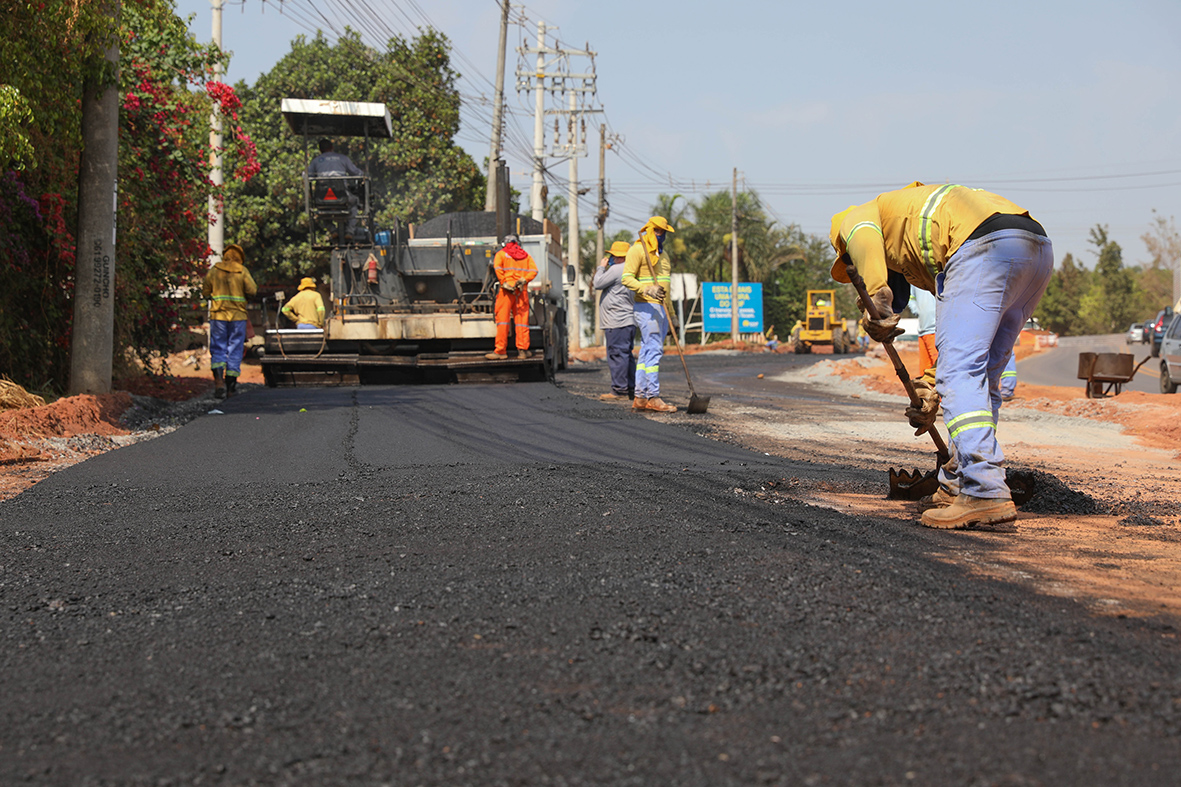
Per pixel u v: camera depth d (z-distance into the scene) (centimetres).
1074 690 217
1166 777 176
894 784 175
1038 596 301
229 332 1291
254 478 619
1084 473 667
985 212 424
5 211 1017
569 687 227
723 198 5694
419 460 699
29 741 204
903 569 335
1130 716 203
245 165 1559
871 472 634
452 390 1341
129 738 204
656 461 686
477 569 349
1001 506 416
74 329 1049
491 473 619
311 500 527
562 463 671
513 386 1411
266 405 1159
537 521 441
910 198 447
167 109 1388
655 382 1065
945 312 431
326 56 3244
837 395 1509
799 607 287
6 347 1032
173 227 1418
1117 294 11056
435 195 3241
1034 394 1449
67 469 661
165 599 323
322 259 3092
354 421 965
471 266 1620
